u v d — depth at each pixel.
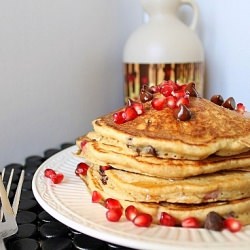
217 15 0.65
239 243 0.29
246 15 0.62
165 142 0.33
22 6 0.54
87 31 0.63
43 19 0.57
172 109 0.37
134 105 0.38
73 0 0.60
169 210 0.32
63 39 0.59
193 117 0.36
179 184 0.33
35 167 0.51
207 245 0.29
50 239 0.33
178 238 0.30
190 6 0.67
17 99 0.55
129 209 0.33
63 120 0.61
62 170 0.44
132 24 0.71
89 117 0.65
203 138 0.33
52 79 0.59
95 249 0.31
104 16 0.65
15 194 0.40
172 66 0.59
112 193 0.35
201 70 0.62
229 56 0.65
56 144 0.61
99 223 0.32
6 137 0.54
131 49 0.61
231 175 0.34
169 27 0.60
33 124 0.57
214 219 0.31
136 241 0.29
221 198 0.33
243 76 0.64
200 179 0.33
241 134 0.35
